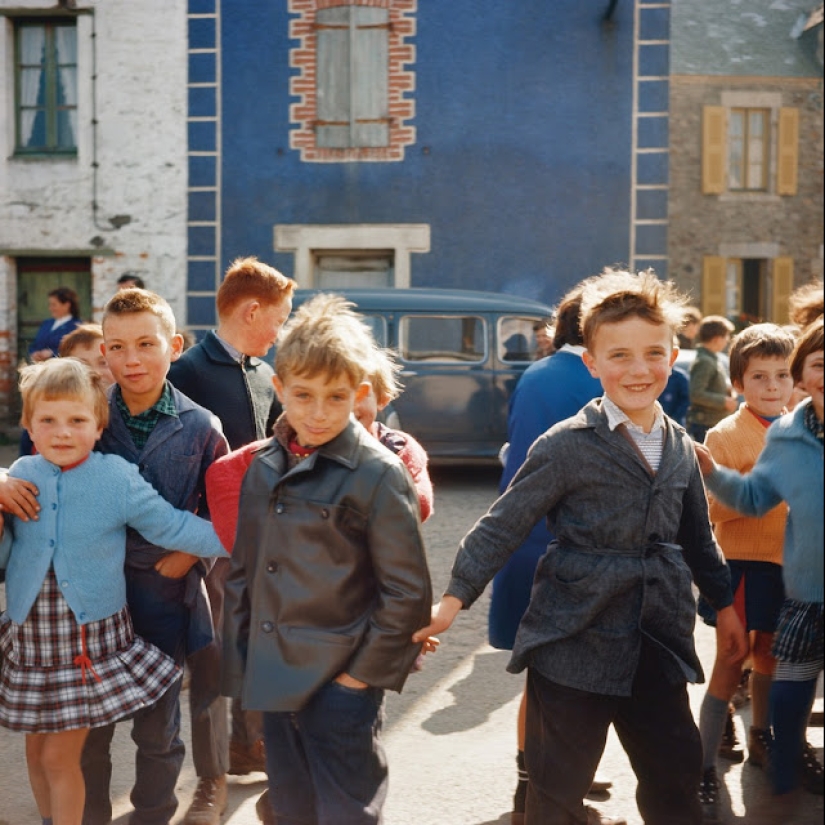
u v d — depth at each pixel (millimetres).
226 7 13109
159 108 13266
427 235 13156
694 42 19656
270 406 3602
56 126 13586
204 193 13297
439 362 9883
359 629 2424
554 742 2566
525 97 12961
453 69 13000
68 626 2723
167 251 13383
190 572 3016
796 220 19641
